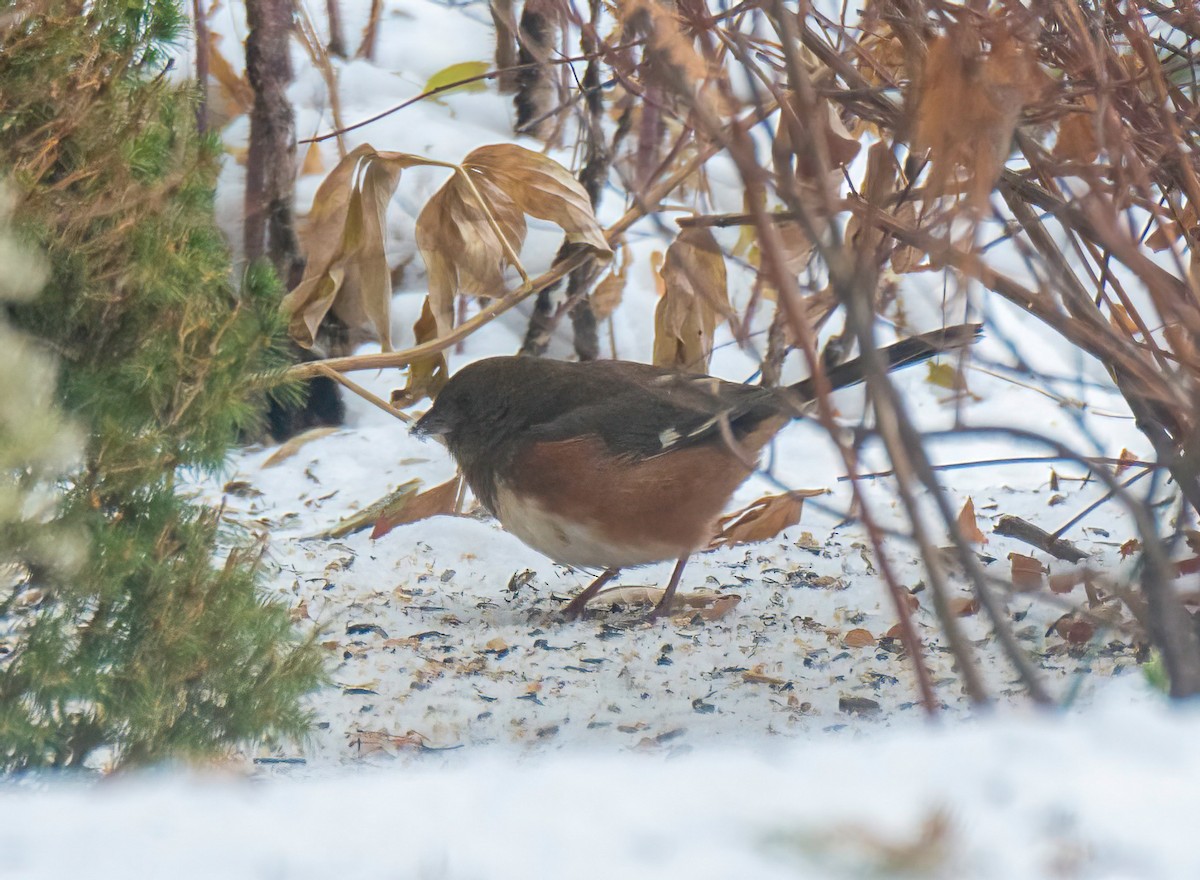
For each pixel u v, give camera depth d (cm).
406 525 1184
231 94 1541
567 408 941
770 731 688
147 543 531
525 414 951
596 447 916
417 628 912
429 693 768
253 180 1380
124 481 517
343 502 1291
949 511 438
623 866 197
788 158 443
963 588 968
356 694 764
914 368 1585
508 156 1118
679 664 825
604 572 1009
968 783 230
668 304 1088
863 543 1104
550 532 951
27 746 513
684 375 884
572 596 1025
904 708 723
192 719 544
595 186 1254
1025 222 601
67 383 513
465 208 1138
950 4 541
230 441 556
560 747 673
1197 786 225
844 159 683
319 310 1180
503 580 1065
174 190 536
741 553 1105
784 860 200
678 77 452
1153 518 546
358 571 1062
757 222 425
